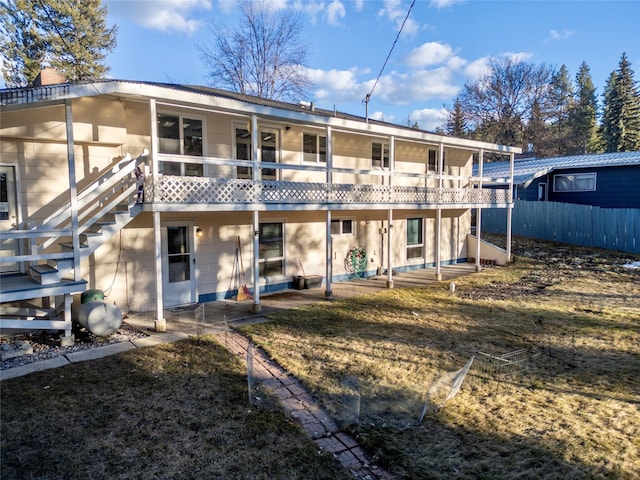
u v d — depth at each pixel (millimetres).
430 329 8203
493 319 8914
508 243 16297
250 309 9617
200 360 6363
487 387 5621
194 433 4332
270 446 4141
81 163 8297
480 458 4020
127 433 4301
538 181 21797
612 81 51062
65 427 4383
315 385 5555
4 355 6277
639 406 5098
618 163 19125
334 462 3920
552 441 4309
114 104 8477
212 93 12078
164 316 8992
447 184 16875
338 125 10742
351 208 11289
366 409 4961
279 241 12016
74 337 7199
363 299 10734
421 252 16234
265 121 10984
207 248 10414
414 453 4086
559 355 6816
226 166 10500
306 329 8094
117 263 8961
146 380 5605
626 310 9531
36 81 9148
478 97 41594
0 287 6484
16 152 7555
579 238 18766
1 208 7531
